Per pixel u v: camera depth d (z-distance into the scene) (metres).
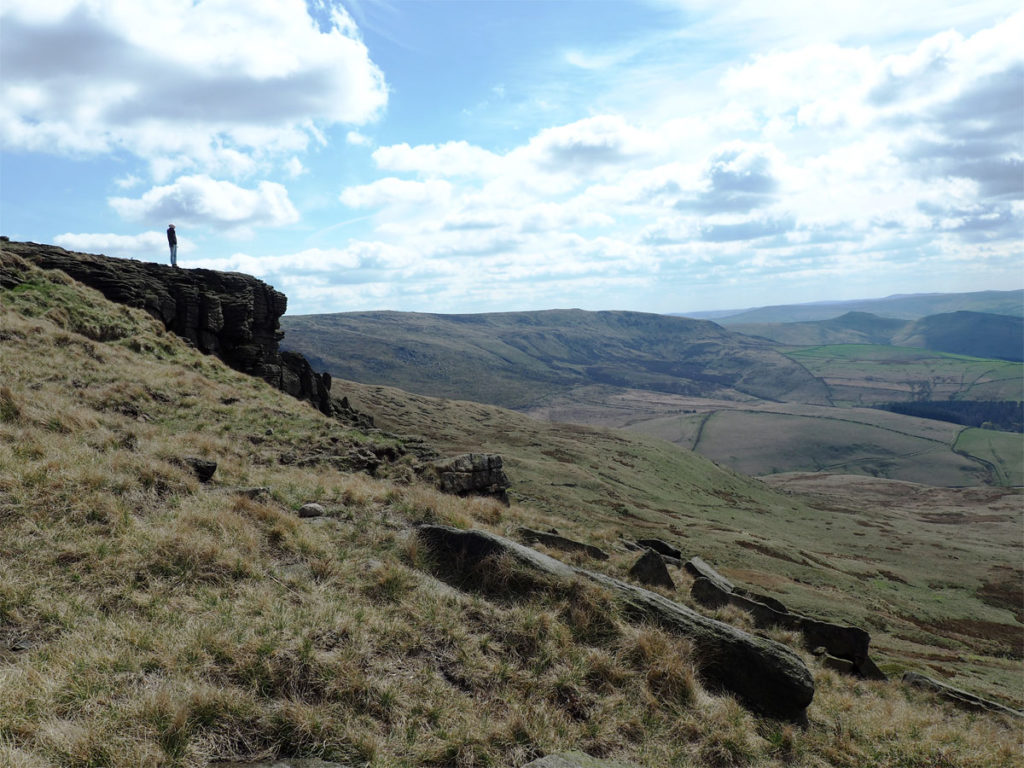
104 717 5.41
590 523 75.38
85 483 10.31
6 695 5.33
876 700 12.89
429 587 9.61
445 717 6.69
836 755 8.74
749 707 9.03
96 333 31.62
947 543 125.06
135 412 21.38
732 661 9.45
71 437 13.59
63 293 33.78
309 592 8.70
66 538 8.55
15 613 6.71
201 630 7.02
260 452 20.36
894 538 127.62
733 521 117.25
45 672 5.85
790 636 16.97
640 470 155.75
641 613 9.84
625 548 21.34
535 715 7.19
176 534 9.18
